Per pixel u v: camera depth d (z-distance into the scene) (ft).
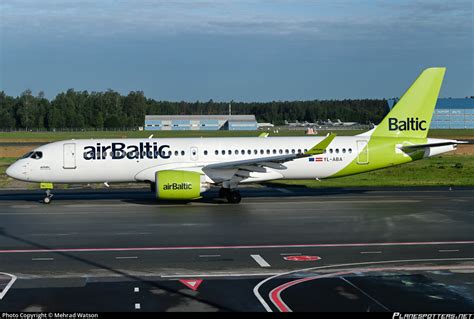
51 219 355.97
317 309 182.19
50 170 422.00
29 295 198.18
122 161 425.28
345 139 439.63
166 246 276.41
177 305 186.70
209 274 224.74
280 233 306.35
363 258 249.75
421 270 228.84
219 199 438.81
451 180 568.82
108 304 188.03
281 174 430.61
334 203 414.21
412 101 444.96
